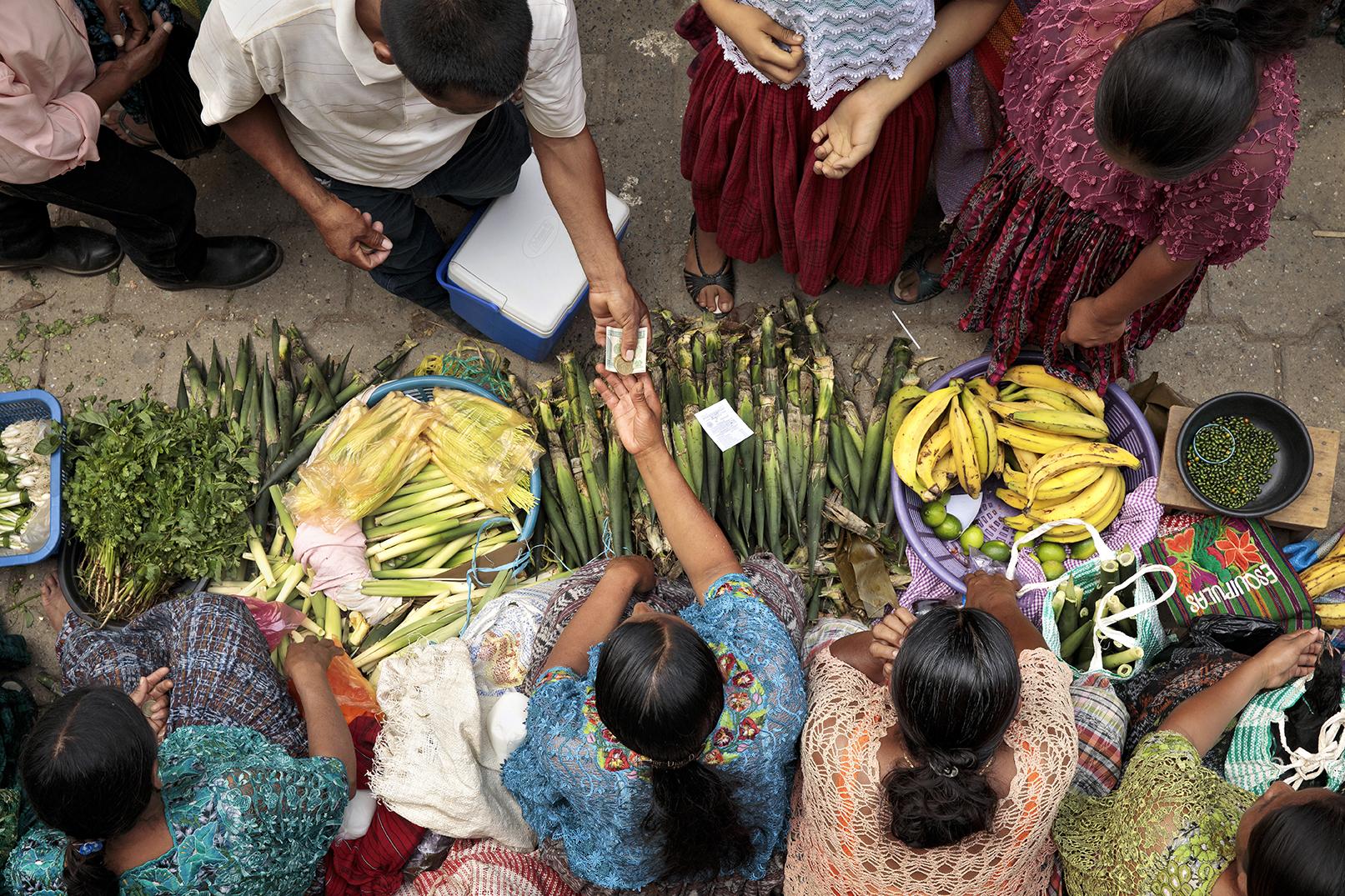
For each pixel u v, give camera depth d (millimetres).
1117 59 1832
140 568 2830
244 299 3404
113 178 2711
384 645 2885
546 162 2436
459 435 2924
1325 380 3160
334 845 2410
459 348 3225
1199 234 2117
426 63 1807
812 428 2967
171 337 3377
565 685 2094
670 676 1694
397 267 2992
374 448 2898
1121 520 2828
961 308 3283
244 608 2643
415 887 2443
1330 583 2750
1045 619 2668
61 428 2934
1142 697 2527
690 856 1980
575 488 2971
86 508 2816
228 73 2148
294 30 2055
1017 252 2609
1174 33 1760
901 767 1763
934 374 3246
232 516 2902
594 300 2590
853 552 2898
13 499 2951
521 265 2969
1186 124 1763
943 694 1606
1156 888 1926
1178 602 2715
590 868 2162
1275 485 2725
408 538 2947
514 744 2410
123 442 2848
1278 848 1620
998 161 2555
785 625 2447
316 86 2201
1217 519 2756
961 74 2582
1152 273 2289
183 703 2434
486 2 1770
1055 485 2725
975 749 1646
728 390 3014
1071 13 2119
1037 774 1795
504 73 1843
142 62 2609
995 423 2818
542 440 3010
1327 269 3240
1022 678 1926
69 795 1806
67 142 2424
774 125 2574
